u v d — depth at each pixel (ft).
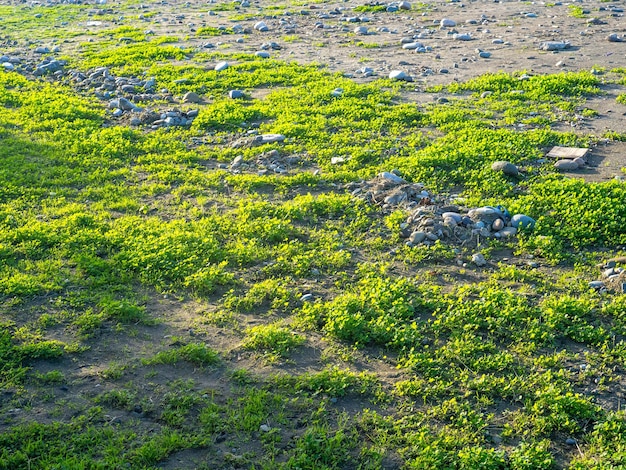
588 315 25.20
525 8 81.61
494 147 39.88
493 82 52.95
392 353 23.30
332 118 46.47
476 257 29.09
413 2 87.76
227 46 68.03
